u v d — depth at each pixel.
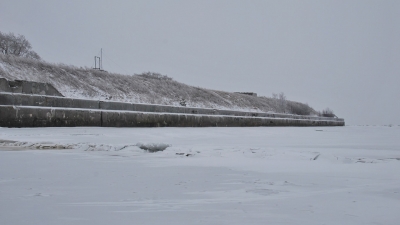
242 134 31.83
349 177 8.41
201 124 43.56
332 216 5.04
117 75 53.38
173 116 39.22
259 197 6.28
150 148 14.45
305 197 6.26
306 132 38.78
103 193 6.56
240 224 4.64
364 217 4.99
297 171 9.25
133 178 8.19
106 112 31.56
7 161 10.81
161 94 55.06
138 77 58.66
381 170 9.48
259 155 12.55
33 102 26.92
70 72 44.81
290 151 13.19
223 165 10.32
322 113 95.44
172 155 12.78
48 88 29.41
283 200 6.04
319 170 9.45
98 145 14.74
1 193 6.53
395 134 35.38
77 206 5.59
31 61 41.06
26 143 15.46
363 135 32.88
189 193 6.61
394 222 4.76
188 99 59.19
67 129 26.00
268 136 29.47
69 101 29.50
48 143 15.63
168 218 4.92
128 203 5.80
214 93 70.19
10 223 4.64
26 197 6.20
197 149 13.91
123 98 45.53
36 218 4.88
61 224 4.61
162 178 8.17
